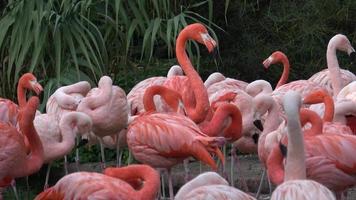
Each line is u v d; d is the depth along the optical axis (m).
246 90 9.20
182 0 11.34
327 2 12.21
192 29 8.15
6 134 6.65
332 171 6.35
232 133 7.54
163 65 11.30
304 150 5.74
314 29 12.07
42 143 7.67
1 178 6.77
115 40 10.68
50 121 7.95
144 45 10.09
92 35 9.75
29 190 9.31
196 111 7.87
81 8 9.77
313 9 12.19
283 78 10.66
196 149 6.93
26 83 8.99
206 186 5.12
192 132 7.02
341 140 6.36
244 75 12.43
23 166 6.83
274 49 12.23
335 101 8.16
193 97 8.19
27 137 6.90
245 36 12.27
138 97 8.95
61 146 7.94
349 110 7.65
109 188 5.66
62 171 9.83
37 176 9.84
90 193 5.64
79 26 9.84
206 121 7.95
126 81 10.99
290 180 5.31
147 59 11.16
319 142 6.38
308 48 12.17
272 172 6.08
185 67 8.09
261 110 7.79
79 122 8.02
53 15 9.91
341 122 7.68
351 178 6.41
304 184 5.01
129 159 9.48
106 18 10.05
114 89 8.44
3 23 9.78
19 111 8.16
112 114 8.39
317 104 8.11
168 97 7.83
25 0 9.68
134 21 10.27
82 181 5.69
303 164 5.70
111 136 8.95
